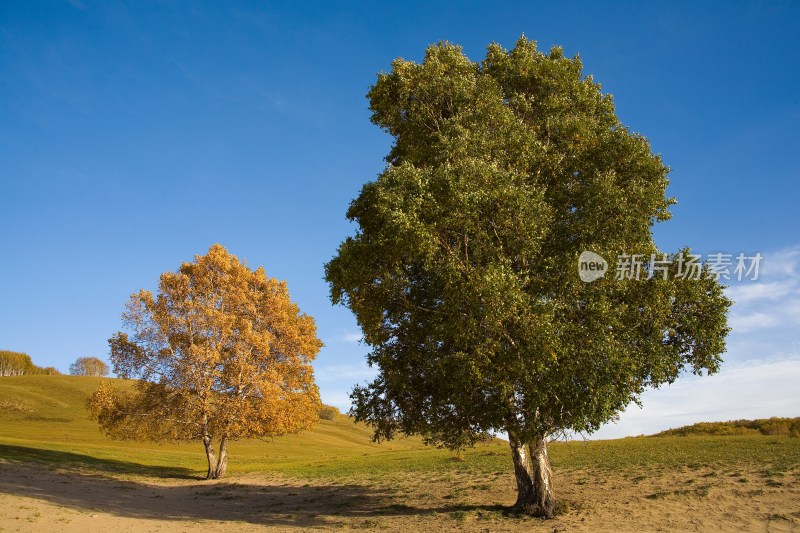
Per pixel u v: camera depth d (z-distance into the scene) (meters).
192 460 54.72
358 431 119.94
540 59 22.22
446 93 21.45
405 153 22.22
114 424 38.81
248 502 28.08
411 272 19.61
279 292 43.25
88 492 27.83
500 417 17.50
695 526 16.98
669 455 32.19
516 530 17.70
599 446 41.34
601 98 22.05
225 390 39.16
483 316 16.20
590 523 17.98
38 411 90.06
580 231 17.84
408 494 28.22
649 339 18.36
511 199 17.19
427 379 19.92
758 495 19.77
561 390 16.62
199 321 38.72
